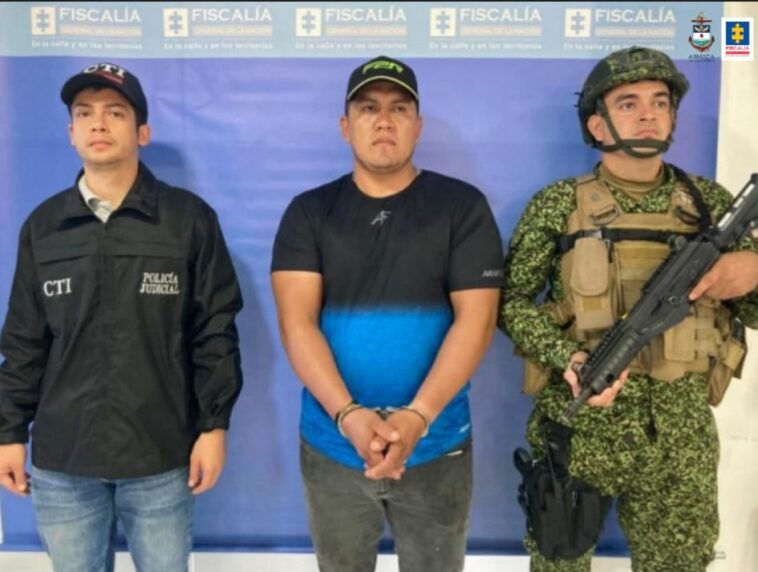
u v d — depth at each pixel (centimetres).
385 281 152
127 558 199
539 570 165
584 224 152
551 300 161
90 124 150
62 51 187
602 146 154
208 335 158
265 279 193
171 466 155
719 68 185
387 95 151
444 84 187
